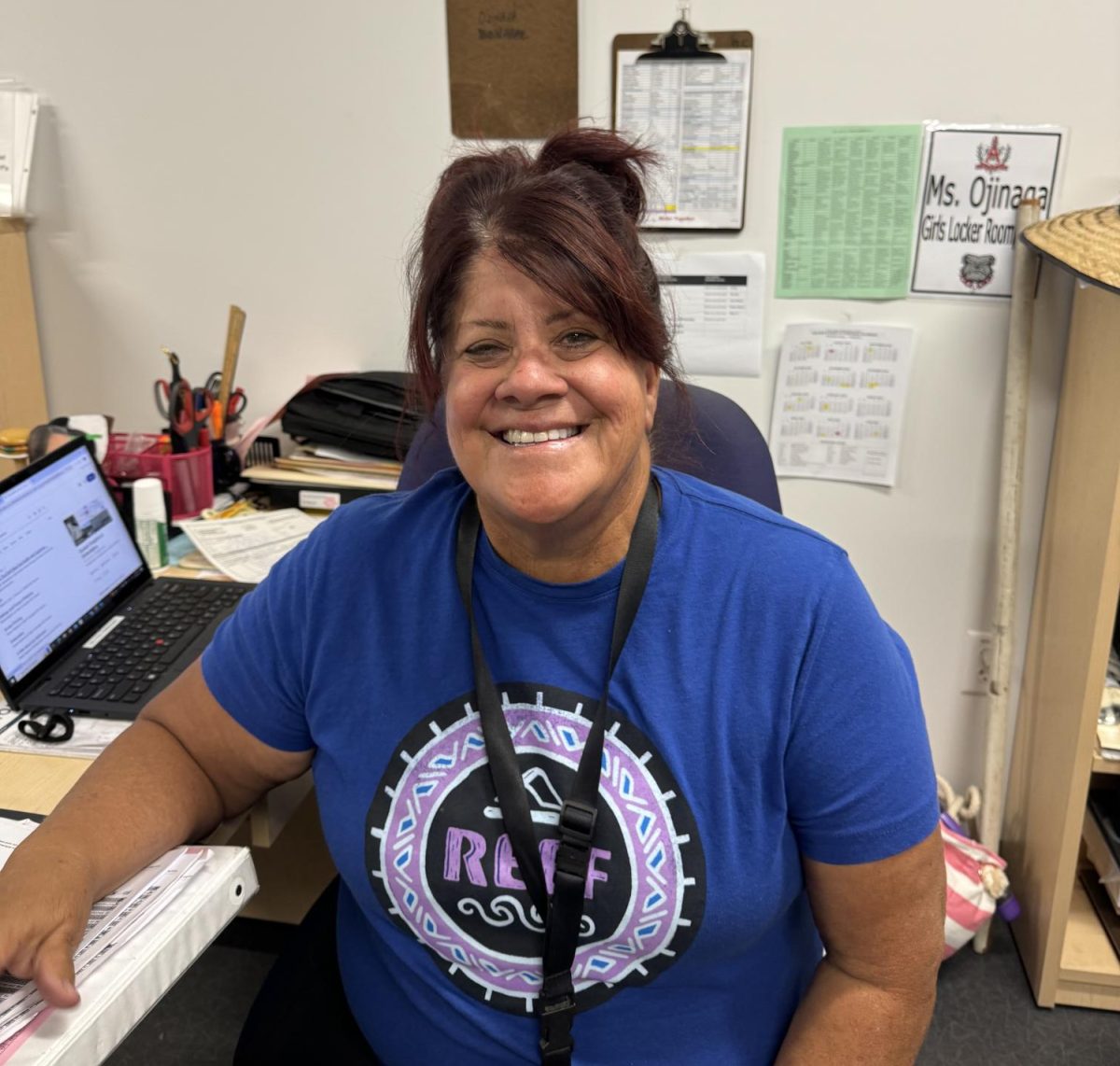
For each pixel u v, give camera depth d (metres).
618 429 0.80
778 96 1.66
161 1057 1.63
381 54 1.74
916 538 1.86
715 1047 0.93
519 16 1.67
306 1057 1.03
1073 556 1.62
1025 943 1.82
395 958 1.00
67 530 1.40
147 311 1.97
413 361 0.88
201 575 1.60
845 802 0.85
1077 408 1.63
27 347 1.97
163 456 1.74
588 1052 0.93
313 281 1.89
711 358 1.82
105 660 1.33
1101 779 1.88
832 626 0.84
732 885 0.85
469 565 0.91
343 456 1.82
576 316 0.78
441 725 0.90
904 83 1.62
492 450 0.82
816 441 1.83
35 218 1.94
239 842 1.79
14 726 1.22
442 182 0.85
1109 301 1.50
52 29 1.82
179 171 1.87
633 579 0.87
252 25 1.76
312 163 1.82
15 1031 0.75
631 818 0.85
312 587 0.97
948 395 1.77
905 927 0.88
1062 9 1.55
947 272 1.70
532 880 0.86
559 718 0.87
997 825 1.87
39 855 0.88
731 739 0.85
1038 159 1.63
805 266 1.74
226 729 1.01
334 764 0.95
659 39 1.66
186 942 0.86
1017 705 1.91
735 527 0.88
